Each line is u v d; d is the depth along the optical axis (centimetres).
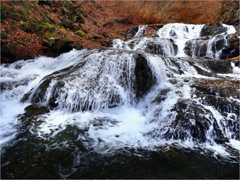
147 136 386
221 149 336
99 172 272
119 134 398
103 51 730
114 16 1789
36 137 373
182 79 597
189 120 376
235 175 266
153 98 538
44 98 521
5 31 755
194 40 1098
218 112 405
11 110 500
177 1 1973
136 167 283
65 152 323
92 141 365
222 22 1497
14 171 270
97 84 557
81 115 489
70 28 1209
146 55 701
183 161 299
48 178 257
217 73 721
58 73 620
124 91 549
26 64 746
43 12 1098
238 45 870
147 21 1822
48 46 835
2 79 612
